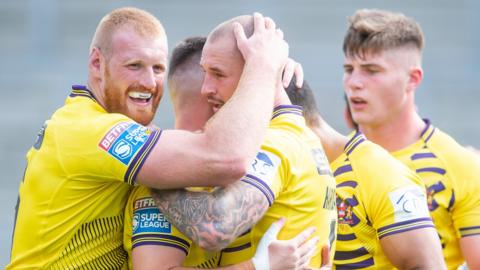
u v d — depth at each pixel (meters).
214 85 9.02
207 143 8.23
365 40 12.12
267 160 8.51
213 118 8.42
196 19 55.09
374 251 10.23
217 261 8.80
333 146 10.63
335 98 46.16
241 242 8.66
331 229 9.27
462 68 51.44
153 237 8.45
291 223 8.68
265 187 8.32
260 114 8.37
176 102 10.52
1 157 42.69
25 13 53.97
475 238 11.78
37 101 47.34
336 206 10.27
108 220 9.05
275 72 8.76
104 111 9.27
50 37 53.53
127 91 9.23
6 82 48.94
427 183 12.02
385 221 9.90
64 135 8.84
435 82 49.84
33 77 49.53
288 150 8.73
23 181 9.37
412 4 55.56
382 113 12.27
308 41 53.78
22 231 9.27
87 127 8.74
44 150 9.00
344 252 10.38
